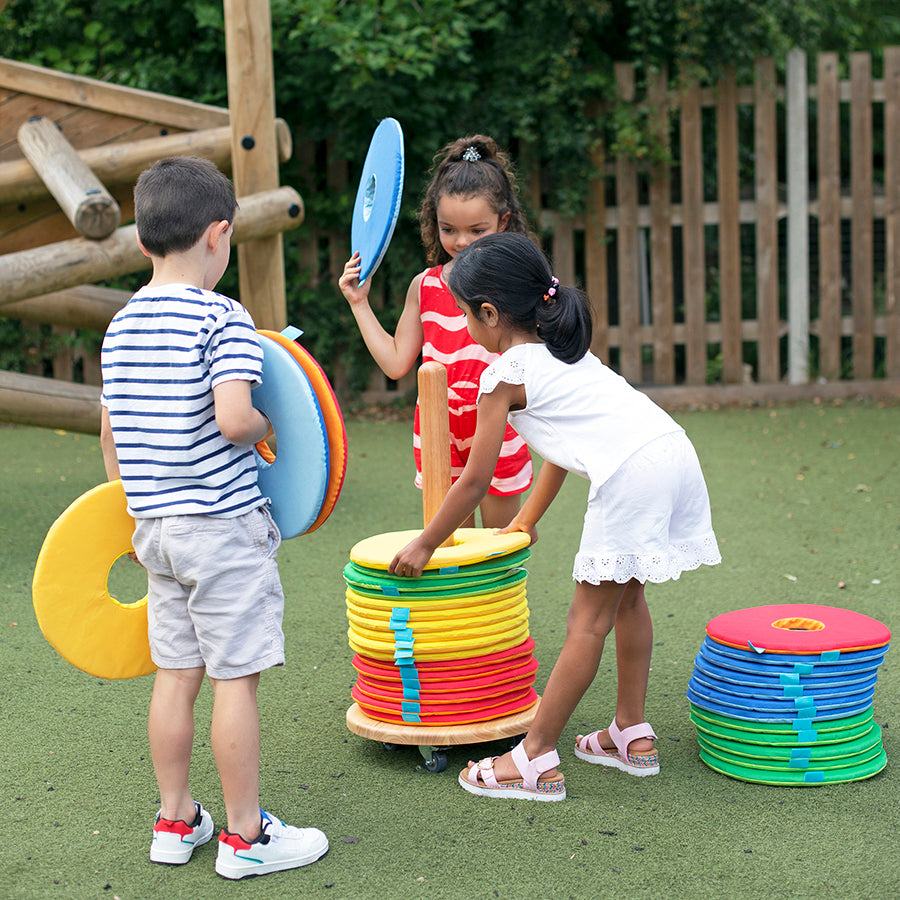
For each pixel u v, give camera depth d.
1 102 5.27
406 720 2.78
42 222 5.49
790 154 8.46
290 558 4.64
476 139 3.17
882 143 10.55
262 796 2.61
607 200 9.19
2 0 5.46
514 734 2.78
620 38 8.76
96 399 5.32
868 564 4.40
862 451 6.61
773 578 4.25
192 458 2.19
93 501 2.30
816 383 8.54
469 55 8.40
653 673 3.35
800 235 8.48
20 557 4.62
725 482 5.94
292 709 3.14
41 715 3.08
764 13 8.15
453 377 3.13
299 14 7.71
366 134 8.20
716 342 8.85
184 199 2.26
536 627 3.79
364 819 2.49
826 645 2.63
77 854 2.36
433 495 2.78
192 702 2.34
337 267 8.52
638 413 2.54
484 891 2.18
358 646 2.80
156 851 2.31
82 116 5.34
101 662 2.35
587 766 2.78
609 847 2.35
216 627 2.22
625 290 8.52
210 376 2.16
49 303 5.82
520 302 2.54
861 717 2.70
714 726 2.73
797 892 2.15
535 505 2.83
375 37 7.77
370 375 8.61
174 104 5.38
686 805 2.54
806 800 2.56
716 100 8.33
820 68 8.31
